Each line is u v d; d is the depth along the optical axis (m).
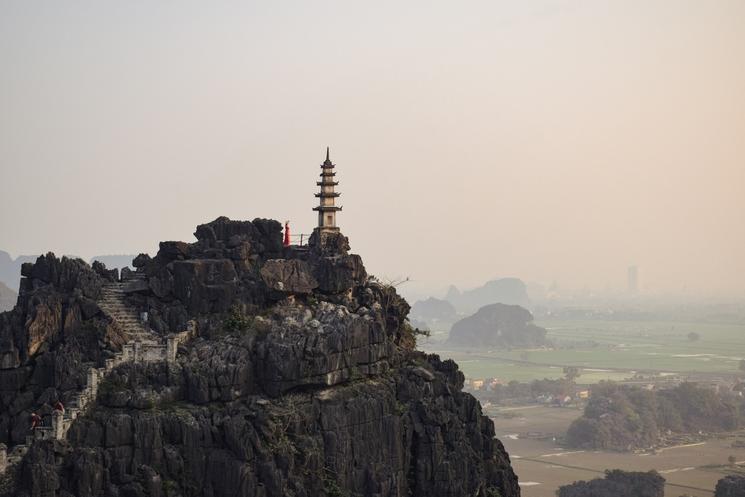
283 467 152.12
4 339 161.50
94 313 166.12
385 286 188.88
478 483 173.25
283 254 184.38
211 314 169.88
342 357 164.38
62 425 147.12
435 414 171.38
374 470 161.88
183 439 150.88
